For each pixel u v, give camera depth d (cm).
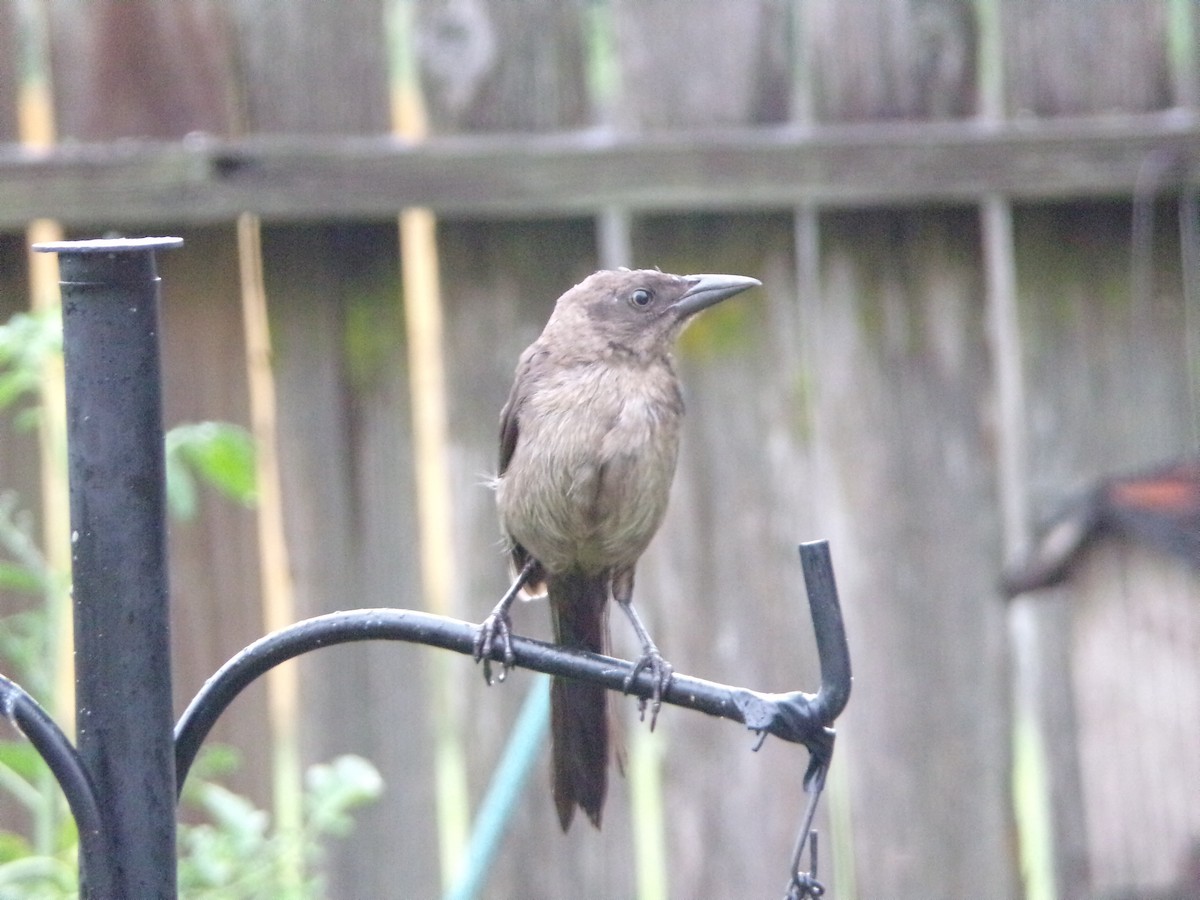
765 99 938
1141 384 965
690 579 944
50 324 717
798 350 945
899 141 920
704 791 956
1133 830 868
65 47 886
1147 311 962
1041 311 962
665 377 730
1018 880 973
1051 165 930
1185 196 945
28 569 848
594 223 927
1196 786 843
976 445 960
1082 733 882
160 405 450
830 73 942
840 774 963
